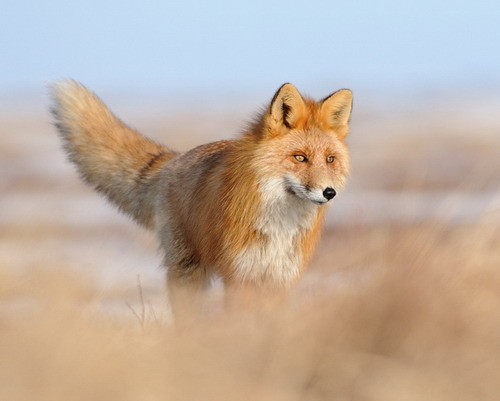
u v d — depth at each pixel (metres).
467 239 14.17
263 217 17.88
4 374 10.12
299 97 18.03
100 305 16.00
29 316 12.60
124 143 23.02
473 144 69.31
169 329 13.45
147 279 21.88
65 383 9.98
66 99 23.22
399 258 13.09
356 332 11.02
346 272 13.73
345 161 18.69
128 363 10.47
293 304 13.95
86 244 27.80
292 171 17.86
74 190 46.72
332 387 10.46
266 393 10.12
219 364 10.57
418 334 10.89
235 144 18.66
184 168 20.61
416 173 45.62
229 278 18.17
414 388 10.16
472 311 11.52
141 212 22.42
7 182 50.47
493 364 10.52
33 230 23.98
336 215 27.77
